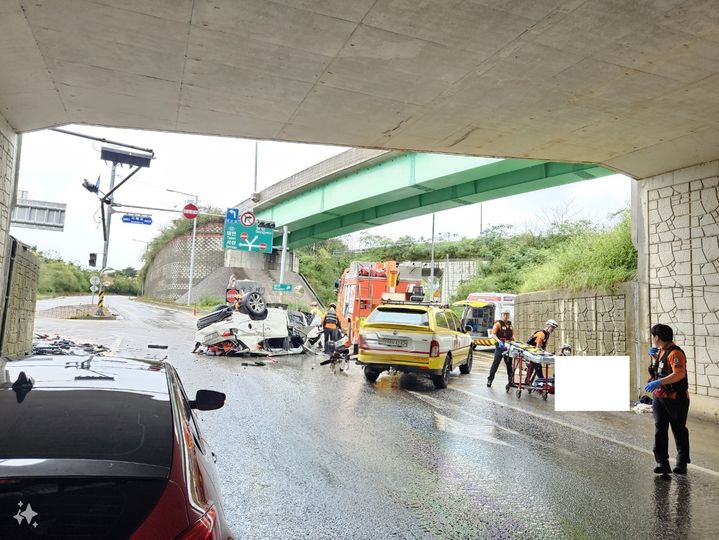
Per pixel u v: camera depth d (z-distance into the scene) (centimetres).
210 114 943
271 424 795
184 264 7000
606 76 769
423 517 477
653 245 1213
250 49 711
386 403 1016
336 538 427
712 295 1070
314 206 3375
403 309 1291
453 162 2162
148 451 246
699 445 825
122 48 708
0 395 280
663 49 689
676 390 649
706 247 1089
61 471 222
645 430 901
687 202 1138
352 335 2052
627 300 1275
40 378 309
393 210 2934
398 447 702
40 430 250
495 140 1057
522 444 756
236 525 443
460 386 1312
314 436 736
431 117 943
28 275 1370
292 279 6266
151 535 206
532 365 1229
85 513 207
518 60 729
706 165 1102
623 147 1065
